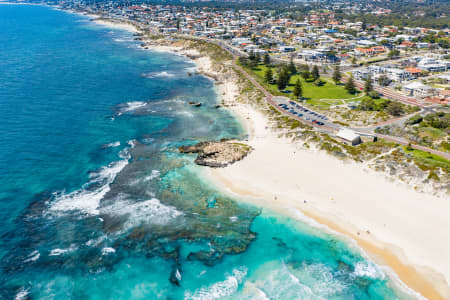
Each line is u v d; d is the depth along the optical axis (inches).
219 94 6619.1
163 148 4301.2
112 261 2566.4
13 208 3046.3
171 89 6840.6
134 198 3277.6
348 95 6112.2
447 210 2970.0
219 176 3666.3
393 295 2290.8
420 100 5620.1
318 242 2755.9
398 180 3356.3
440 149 3868.1
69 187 3403.1
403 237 2748.5
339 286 2373.3
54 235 2770.7
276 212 3105.3
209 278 2445.9
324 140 4136.3
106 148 4249.5
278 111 5319.9
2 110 5162.4
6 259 2516.0
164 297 2295.8
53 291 2305.6
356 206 3122.5
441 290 2298.2
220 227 2935.5
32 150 4062.5
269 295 2313.0
